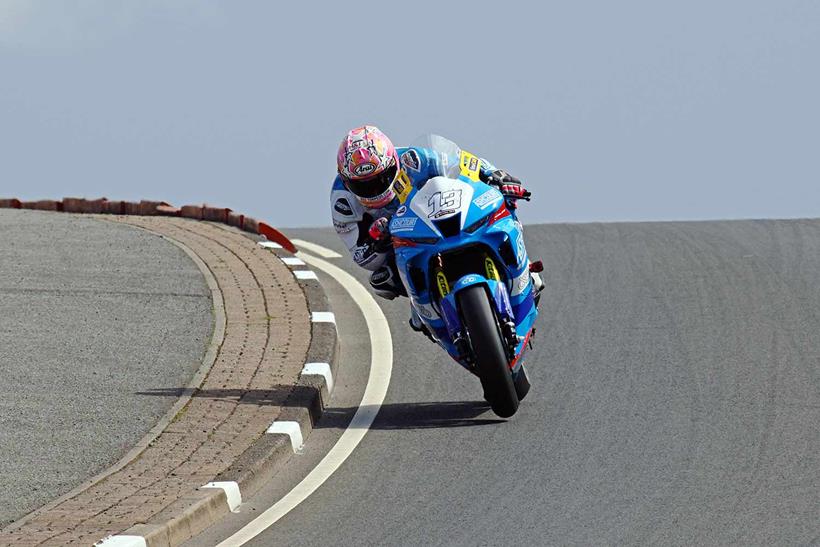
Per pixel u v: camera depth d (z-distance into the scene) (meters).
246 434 31.16
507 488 27.09
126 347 39.69
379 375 38.41
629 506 25.38
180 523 24.97
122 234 59.28
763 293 44.38
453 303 31.30
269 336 40.94
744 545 22.84
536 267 34.56
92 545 23.39
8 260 52.44
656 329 40.69
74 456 30.00
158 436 31.25
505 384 30.67
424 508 26.22
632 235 58.56
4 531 24.72
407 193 32.34
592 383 35.34
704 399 32.97
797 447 28.50
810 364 35.53
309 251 59.09
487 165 33.88
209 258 53.56
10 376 36.44
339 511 26.48
